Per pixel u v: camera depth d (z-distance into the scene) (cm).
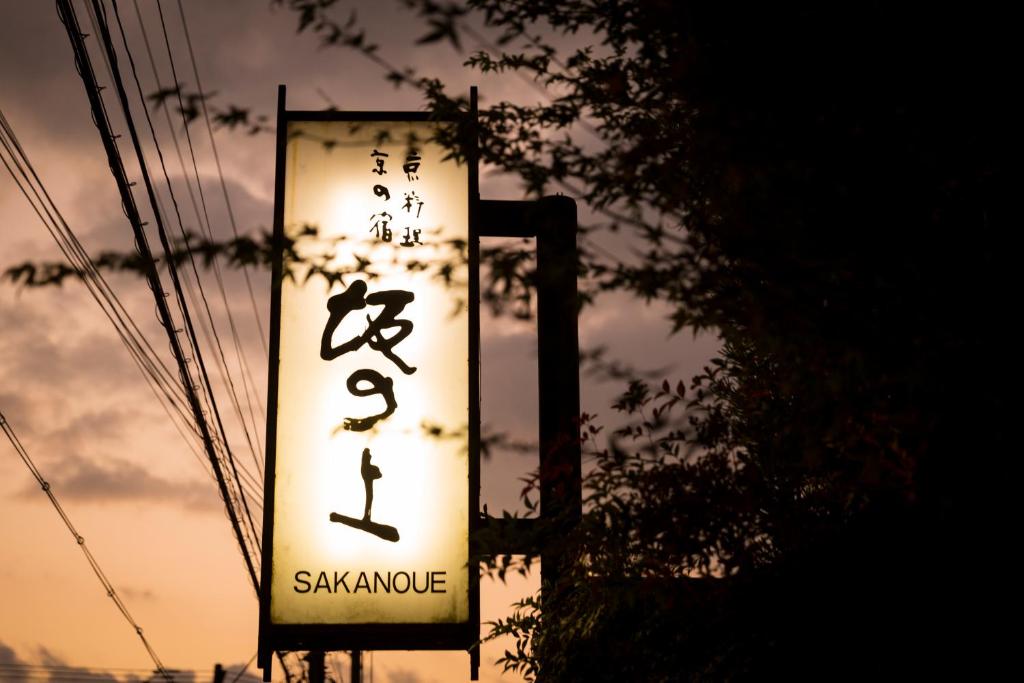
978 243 423
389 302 966
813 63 432
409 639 903
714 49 438
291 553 918
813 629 533
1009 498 436
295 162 995
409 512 931
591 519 540
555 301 886
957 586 476
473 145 482
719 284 431
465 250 585
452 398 952
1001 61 419
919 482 448
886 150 415
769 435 543
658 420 535
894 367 404
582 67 488
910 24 426
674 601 546
